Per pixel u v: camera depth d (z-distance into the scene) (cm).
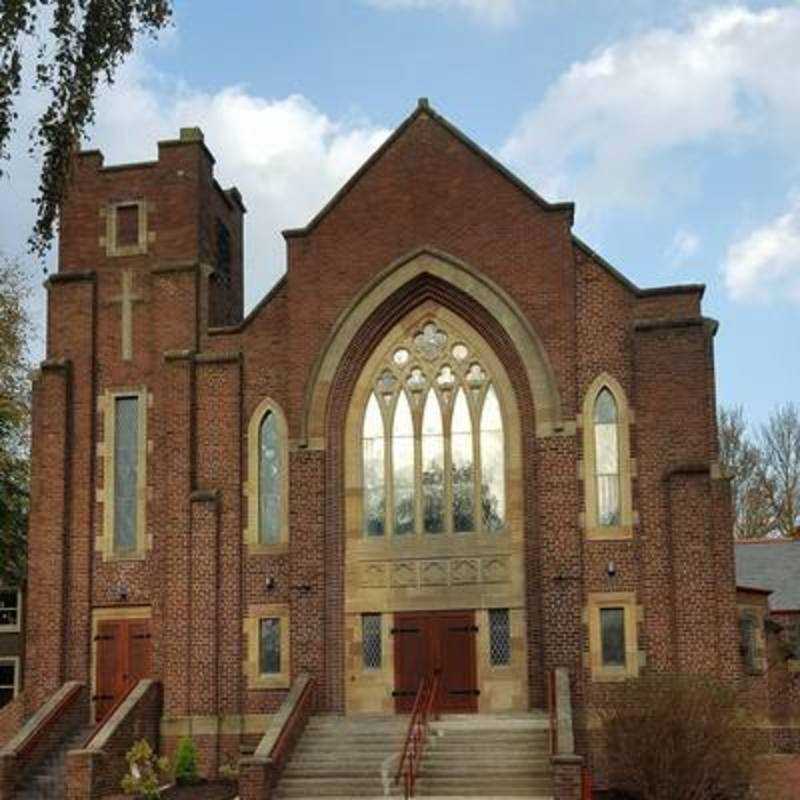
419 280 3234
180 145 3506
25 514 4316
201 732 3098
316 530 3162
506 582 3105
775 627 3438
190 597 3178
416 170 3269
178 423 3284
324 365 3228
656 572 2984
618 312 3125
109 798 2800
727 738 2514
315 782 2681
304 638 3105
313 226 3297
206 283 3400
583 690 2938
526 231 3180
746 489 6197
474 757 2714
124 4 2594
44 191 2616
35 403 3434
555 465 3059
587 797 2495
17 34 2481
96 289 3462
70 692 3177
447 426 3219
